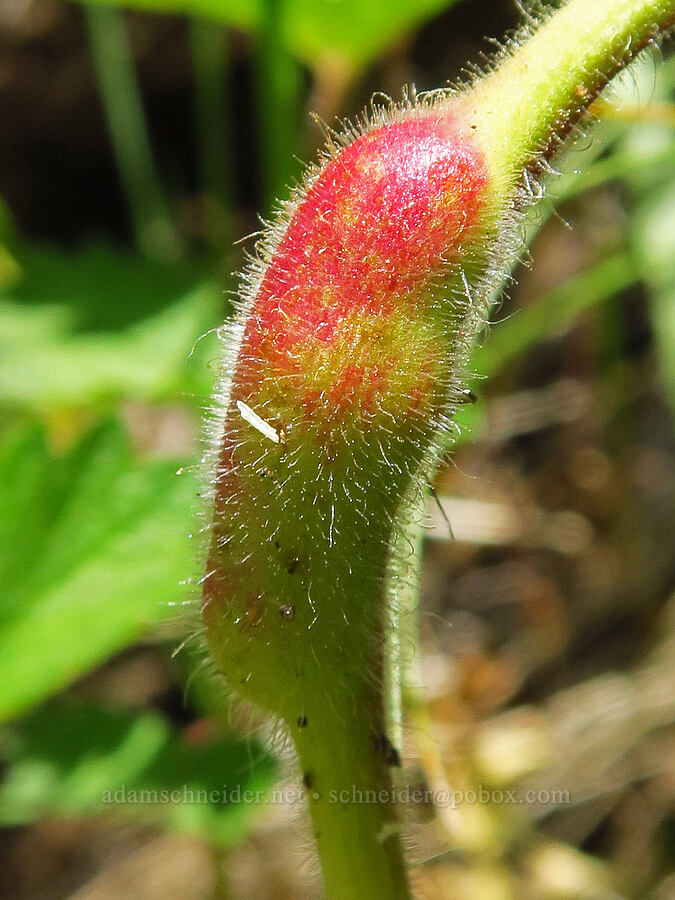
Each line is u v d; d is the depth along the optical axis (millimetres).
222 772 94
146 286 118
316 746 46
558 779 116
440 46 154
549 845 109
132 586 83
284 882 105
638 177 123
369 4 103
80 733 99
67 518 84
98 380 108
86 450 86
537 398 135
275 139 111
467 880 101
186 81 157
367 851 47
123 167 144
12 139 159
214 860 99
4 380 108
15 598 83
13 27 152
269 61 108
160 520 85
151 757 96
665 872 114
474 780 108
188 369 110
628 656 128
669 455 140
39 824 128
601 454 133
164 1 108
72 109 157
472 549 136
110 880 122
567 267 140
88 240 122
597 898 110
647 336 144
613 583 132
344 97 112
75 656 82
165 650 119
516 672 127
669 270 120
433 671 118
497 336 125
